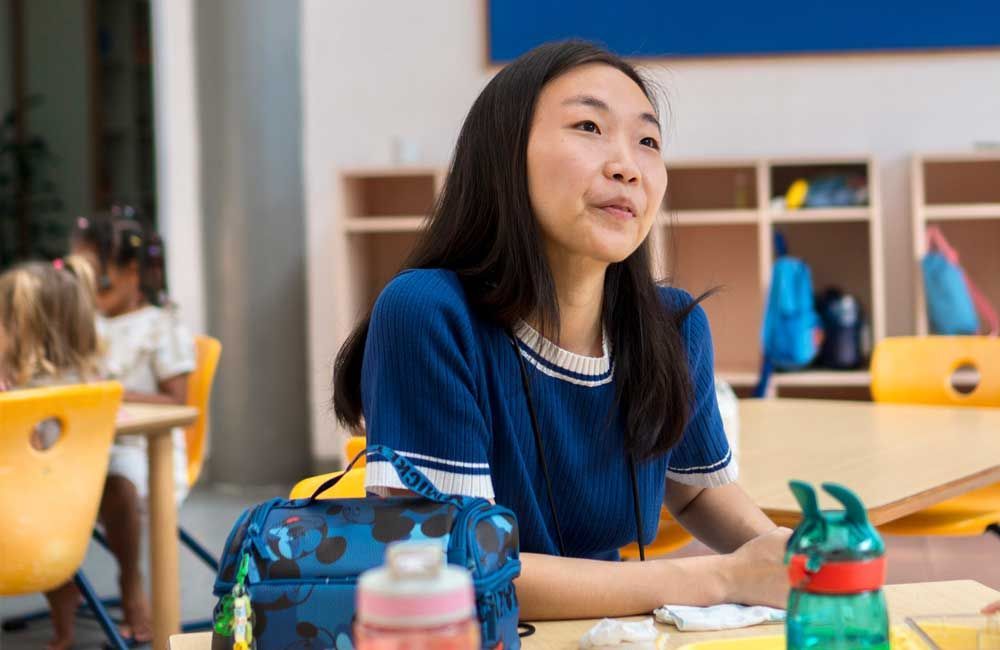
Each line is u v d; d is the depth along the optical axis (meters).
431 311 1.31
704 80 5.59
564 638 1.15
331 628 0.99
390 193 5.79
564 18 5.63
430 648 0.66
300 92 5.64
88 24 8.29
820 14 5.50
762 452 2.38
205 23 5.57
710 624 1.14
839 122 5.55
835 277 5.50
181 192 5.93
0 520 2.44
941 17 5.45
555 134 1.34
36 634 3.45
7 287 3.07
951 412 2.98
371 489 1.23
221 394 5.64
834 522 0.86
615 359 1.43
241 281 5.58
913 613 1.17
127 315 3.62
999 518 2.82
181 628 3.23
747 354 5.58
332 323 5.83
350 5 5.80
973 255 5.49
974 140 5.49
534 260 1.35
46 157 8.41
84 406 2.53
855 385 5.41
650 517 1.48
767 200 5.17
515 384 1.37
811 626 0.85
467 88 5.75
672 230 2.12
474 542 1.00
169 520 3.04
